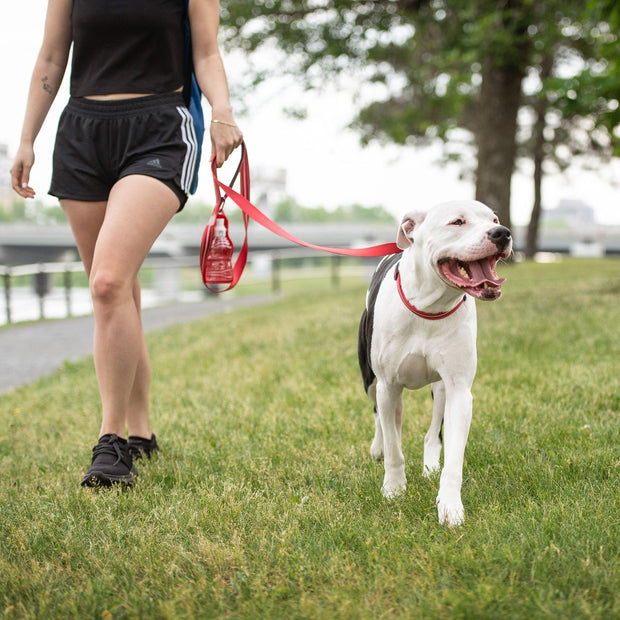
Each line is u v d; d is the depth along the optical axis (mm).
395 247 3457
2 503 3211
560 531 2482
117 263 3254
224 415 4875
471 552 2348
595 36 13641
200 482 3400
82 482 3340
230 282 3723
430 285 2803
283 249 49688
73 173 3410
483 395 4738
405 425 4309
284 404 5070
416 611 2061
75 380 7051
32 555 2584
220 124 3396
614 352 5746
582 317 7434
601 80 8852
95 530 2779
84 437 4469
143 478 3453
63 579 2395
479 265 2703
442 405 3424
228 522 2793
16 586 2309
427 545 2477
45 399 6125
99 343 3357
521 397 4570
